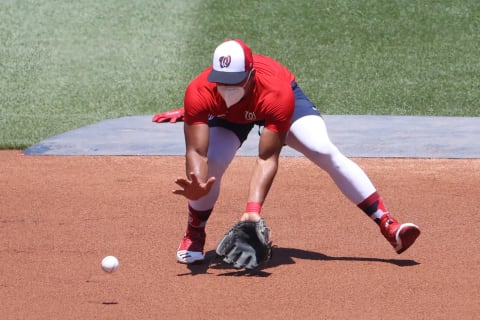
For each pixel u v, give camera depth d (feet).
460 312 66.69
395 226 77.82
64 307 68.03
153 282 73.72
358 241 85.15
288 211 95.66
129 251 82.23
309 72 175.32
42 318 65.77
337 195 102.22
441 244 84.12
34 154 126.11
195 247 78.74
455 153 123.85
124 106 160.56
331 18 194.80
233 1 202.49
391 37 188.65
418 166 117.08
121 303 68.85
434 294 70.59
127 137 134.62
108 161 121.19
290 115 74.18
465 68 177.06
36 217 94.02
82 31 192.65
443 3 200.95
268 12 197.47
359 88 168.45
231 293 70.95
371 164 118.32
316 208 96.84
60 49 185.68
